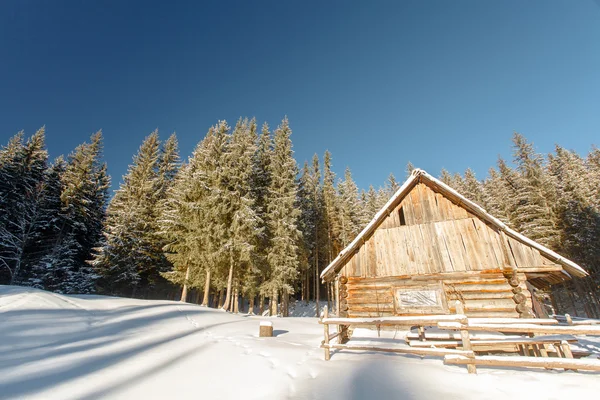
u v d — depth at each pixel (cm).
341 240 3772
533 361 563
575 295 3238
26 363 637
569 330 593
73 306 1298
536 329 611
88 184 3325
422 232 1257
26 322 930
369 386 540
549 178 3070
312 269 3909
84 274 2809
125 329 1038
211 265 2244
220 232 2244
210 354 784
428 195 1316
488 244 1144
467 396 496
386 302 1195
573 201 2734
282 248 2502
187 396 520
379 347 717
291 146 3156
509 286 1070
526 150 3150
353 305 1240
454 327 642
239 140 2797
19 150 3042
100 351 766
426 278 1174
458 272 1144
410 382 556
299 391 529
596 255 2556
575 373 578
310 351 822
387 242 1295
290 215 2677
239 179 2484
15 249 2798
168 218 2656
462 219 1220
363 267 1287
